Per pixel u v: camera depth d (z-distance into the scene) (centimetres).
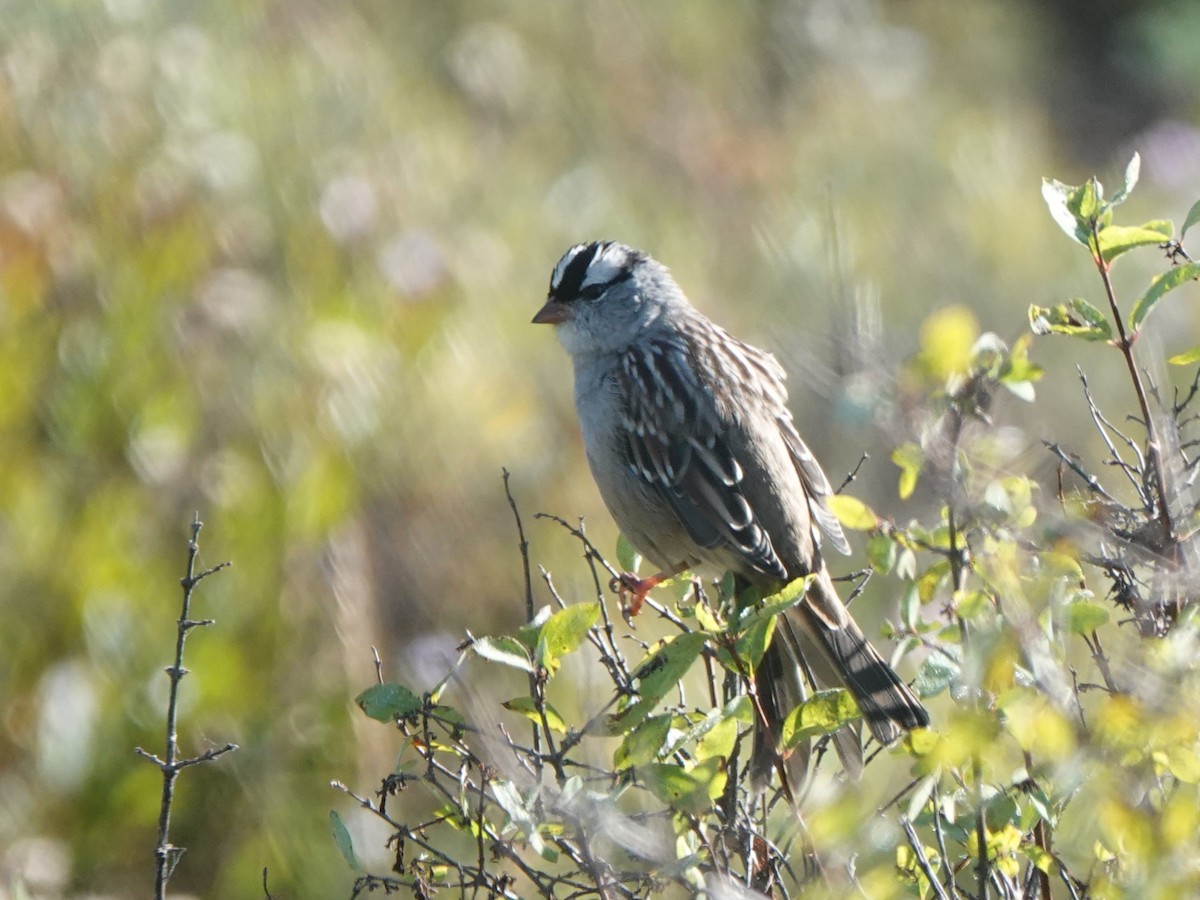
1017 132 2392
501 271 1509
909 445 493
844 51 2323
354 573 1077
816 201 1884
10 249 1120
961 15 2658
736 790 577
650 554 893
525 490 1235
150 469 1080
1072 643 589
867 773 794
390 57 1922
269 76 1547
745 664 579
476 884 568
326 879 965
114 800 971
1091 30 2828
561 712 990
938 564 550
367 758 1010
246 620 1040
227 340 1152
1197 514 572
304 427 1131
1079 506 580
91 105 1289
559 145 1950
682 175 1956
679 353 872
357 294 1288
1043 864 535
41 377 1099
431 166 1648
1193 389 633
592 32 2167
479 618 1161
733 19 2320
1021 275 1884
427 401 1224
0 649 997
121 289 1141
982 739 490
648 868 577
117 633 1002
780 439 862
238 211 1288
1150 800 513
